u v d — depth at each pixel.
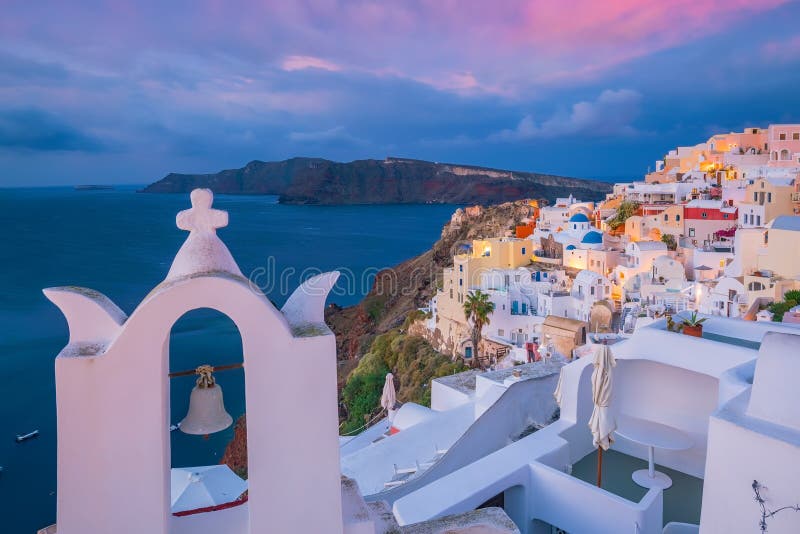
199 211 4.81
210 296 4.53
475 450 15.87
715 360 10.09
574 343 46.84
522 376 18.02
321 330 4.93
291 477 4.82
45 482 45.22
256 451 4.72
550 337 48.47
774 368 6.21
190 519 5.15
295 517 4.84
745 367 8.42
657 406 12.00
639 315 45.81
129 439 4.50
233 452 39.12
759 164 81.00
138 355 4.46
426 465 16.17
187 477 12.47
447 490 10.52
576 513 10.49
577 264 64.44
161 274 143.25
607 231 76.06
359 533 5.19
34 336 85.81
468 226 105.88
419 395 50.94
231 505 5.49
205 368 4.97
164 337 4.50
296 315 5.15
